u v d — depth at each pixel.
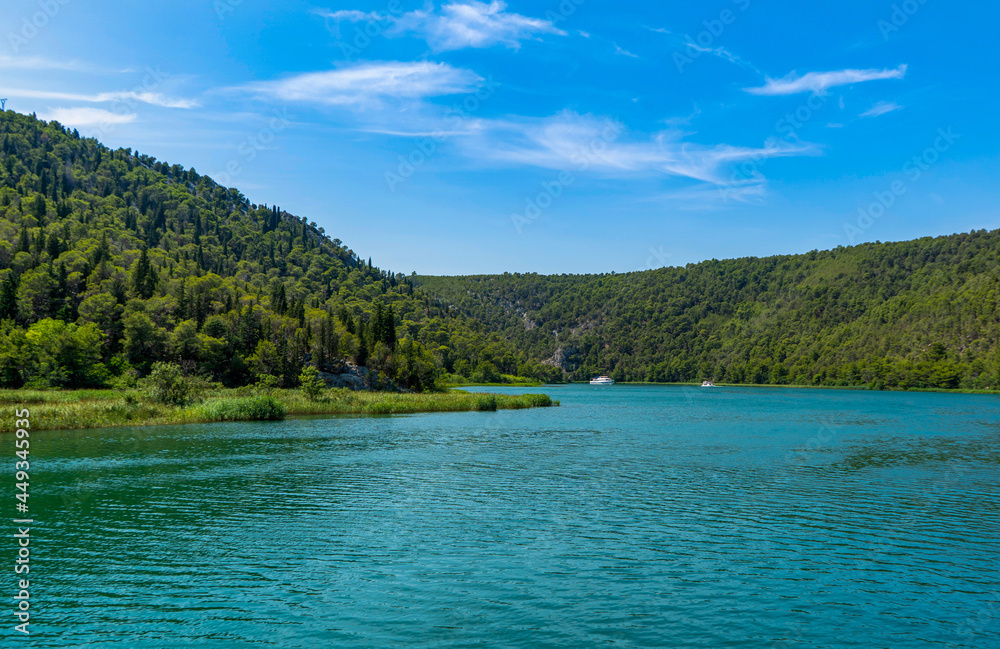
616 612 20.83
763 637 19.23
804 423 93.62
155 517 31.95
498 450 57.91
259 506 34.53
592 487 40.69
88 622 19.70
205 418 78.50
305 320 194.62
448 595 22.09
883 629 19.95
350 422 82.88
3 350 113.75
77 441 57.81
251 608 20.86
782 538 29.44
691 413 116.88
